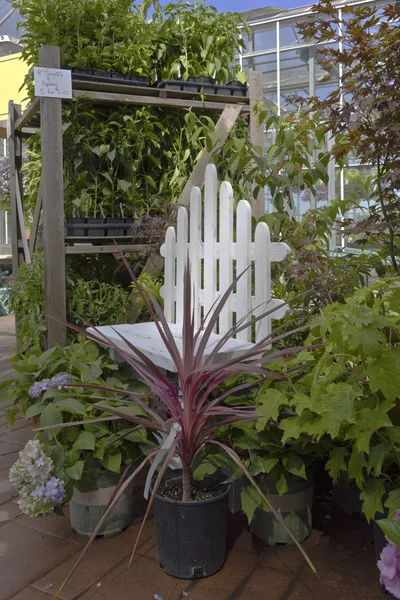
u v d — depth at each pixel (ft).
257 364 7.24
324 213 10.43
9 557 7.13
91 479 7.34
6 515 8.29
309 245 9.75
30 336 13.08
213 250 9.36
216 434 6.98
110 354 9.40
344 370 5.99
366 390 6.05
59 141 11.87
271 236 10.23
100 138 12.95
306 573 6.67
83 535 7.59
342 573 6.65
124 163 13.34
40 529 7.86
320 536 7.52
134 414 7.36
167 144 14.08
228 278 8.95
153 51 14.10
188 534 6.44
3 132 17.07
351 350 5.83
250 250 8.55
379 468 5.50
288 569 6.76
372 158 8.73
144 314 13.53
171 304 10.93
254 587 6.41
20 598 6.27
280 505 7.11
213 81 13.75
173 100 13.20
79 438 7.07
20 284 13.44
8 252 31.14
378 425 5.37
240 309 8.67
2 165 28.58
